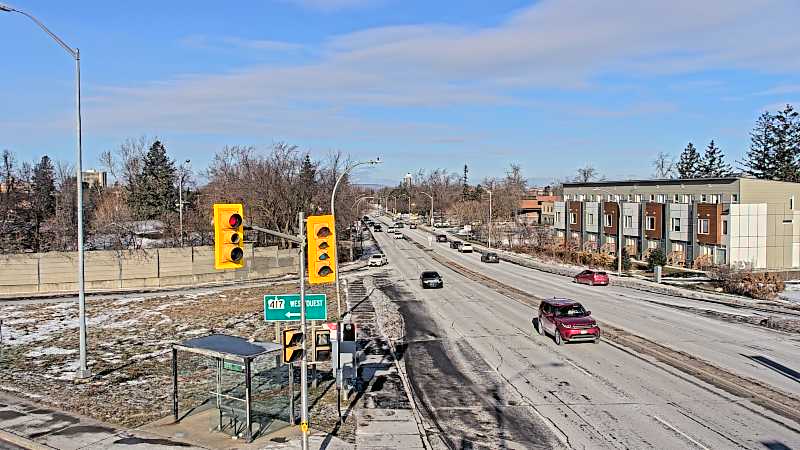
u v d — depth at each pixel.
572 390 19.08
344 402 18.05
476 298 40.97
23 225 68.56
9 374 22.12
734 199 62.66
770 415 16.38
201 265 51.16
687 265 63.62
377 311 35.53
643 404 17.52
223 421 16.41
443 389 19.47
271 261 56.00
